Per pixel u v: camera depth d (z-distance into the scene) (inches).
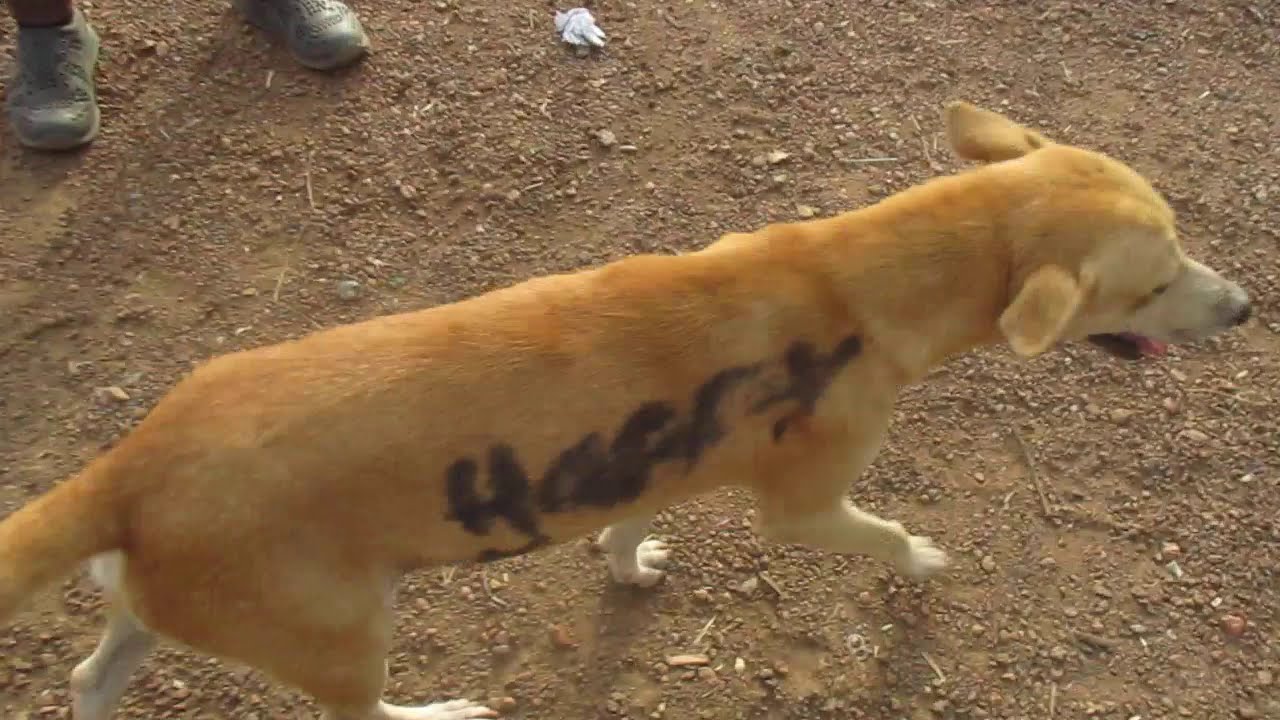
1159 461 68.9
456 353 51.6
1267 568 65.9
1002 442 69.6
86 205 75.4
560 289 53.7
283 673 52.9
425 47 83.0
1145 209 55.4
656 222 76.7
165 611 50.8
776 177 78.6
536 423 51.9
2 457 67.1
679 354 53.4
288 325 72.2
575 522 54.1
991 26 86.6
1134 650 63.8
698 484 56.0
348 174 77.5
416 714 59.4
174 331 71.6
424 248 75.3
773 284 54.4
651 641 63.7
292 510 49.9
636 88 82.0
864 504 67.8
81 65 77.5
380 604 52.7
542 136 79.6
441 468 51.1
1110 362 71.8
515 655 63.2
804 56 84.0
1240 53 85.0
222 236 74.9
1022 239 54.9
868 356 55.4
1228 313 58.0
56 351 70.5
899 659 63.4
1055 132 81.0
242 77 81.0
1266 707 62.6
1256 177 79.2
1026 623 64.4
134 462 49.8
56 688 61.2
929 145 80.4
